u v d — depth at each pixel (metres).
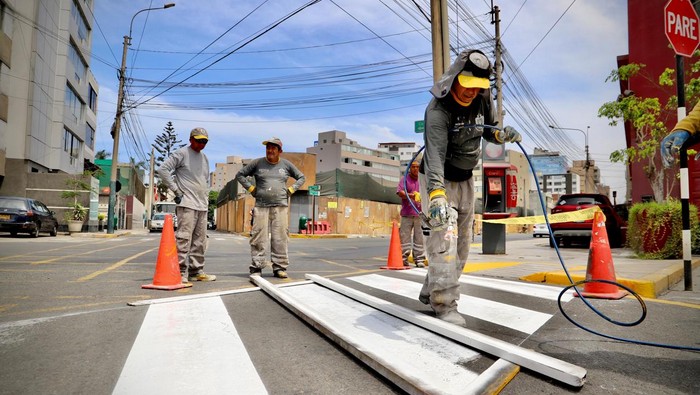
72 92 26.11
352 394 1.85
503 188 8.98
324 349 2.46
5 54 19.67
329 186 26.02
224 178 125.62
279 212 5.43
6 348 2.41
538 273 4.99
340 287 3.95
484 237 9.21
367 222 27.66
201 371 2.07
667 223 7.21
